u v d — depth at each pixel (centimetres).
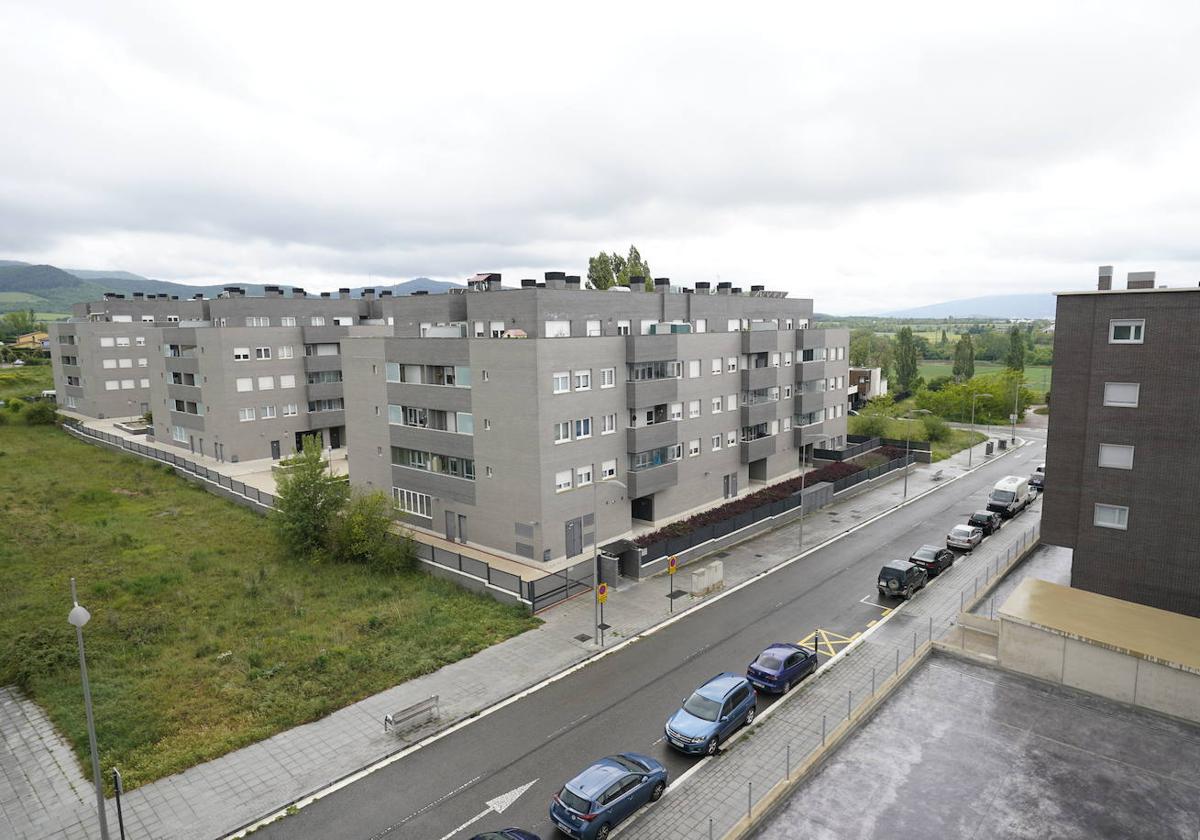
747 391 5153
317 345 6738
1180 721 2248
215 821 1872
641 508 4569
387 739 2250
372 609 3241
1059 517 2991
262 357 6375
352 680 2594
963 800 1872
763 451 5294
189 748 2177
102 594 3394
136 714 2342
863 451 6638
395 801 1961
